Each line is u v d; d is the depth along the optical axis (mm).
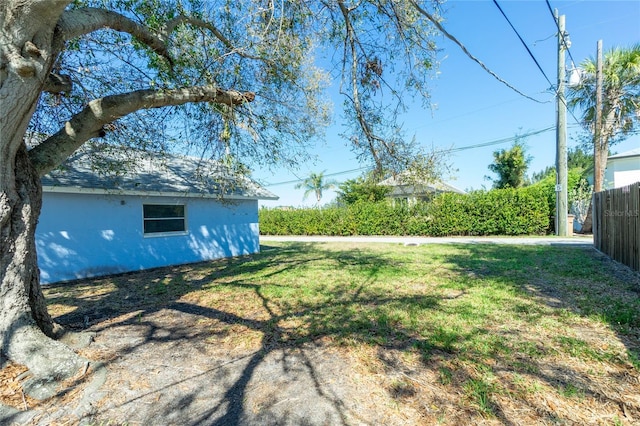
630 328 3506
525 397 2312
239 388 2562
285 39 4457
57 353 2875
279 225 22422
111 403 2371
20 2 2404
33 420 2178
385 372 2736
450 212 16312
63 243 7473
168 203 9594
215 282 6824
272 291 5703
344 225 19562
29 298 3184
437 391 2430
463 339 3336
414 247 12000
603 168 14070
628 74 13617
